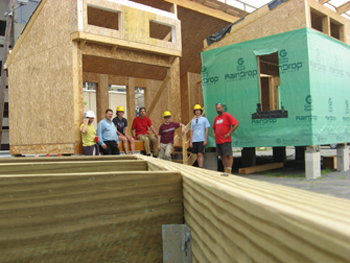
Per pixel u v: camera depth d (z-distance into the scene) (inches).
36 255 30.4
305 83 281.9
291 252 13.7
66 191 31.5
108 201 32.7
